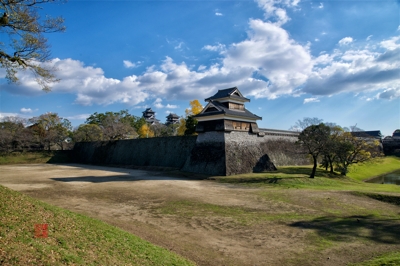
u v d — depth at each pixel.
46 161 52.28
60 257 5.46
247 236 9.77
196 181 24.20
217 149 28.19
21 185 21.94
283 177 23.34
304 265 7.45
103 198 16.44
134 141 44.94
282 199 15.70
